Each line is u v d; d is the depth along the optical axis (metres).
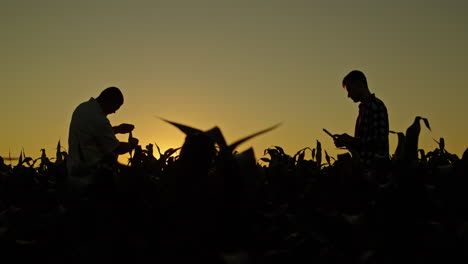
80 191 1.70
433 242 1.82
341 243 1.82
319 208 2.14
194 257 1.46
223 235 1.42
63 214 1.96
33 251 2.02
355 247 1.80
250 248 1.43
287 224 2.06
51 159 3.59
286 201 2.40
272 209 2.14
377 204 1.92
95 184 1.60
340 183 2.20
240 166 1.35
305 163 3.12
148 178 1.75
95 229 1.70
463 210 1.96
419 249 1.85
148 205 1.58
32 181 2.65
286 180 2.53
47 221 2.08
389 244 1.85
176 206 1.47
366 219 1.88
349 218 1.83
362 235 1.81
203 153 1.44
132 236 1.57
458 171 2.00
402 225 1.87
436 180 2.10
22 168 2.86
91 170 1.73
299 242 1.88
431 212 1.93
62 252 1.94
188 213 1.45
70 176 1.74
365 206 2.12
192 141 1.44
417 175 1.90
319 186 2.29
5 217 2.19
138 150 2.61
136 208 1.58
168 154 2.55
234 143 1.32
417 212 1.89
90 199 1.65
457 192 1.97
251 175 1.37
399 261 1.85
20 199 2.52
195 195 1.45
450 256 1.79
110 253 1.59
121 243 1.59
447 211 1.96
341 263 1.79
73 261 1.78
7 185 2.62
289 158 3.21
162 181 1.59
